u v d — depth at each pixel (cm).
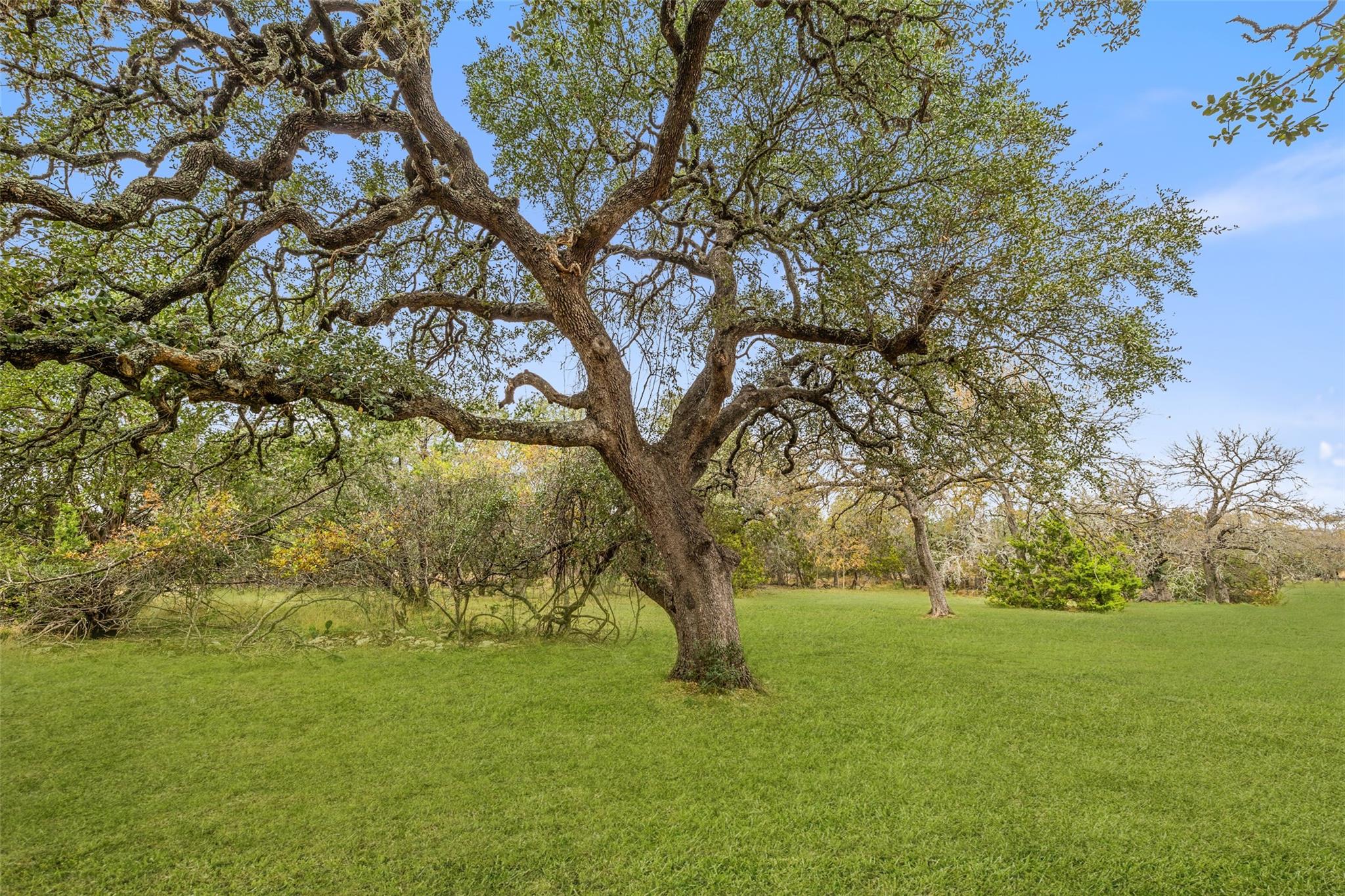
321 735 610
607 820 439
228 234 614
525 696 748
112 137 627
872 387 783
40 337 410
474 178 727
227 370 523
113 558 1075
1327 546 2808
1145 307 674
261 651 1018
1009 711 718
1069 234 663
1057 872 381
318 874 369
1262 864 392
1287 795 495
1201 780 521
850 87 711
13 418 689
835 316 713
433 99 742
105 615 1130
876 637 1283
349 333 623
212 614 1239
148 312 524
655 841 411
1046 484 755
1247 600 2556
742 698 734
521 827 428
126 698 729
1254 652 1138
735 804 466
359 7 724
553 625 1261
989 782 513
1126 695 801
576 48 758
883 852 401
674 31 643
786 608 1939
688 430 841
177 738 596
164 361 455
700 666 780
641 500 797
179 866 376
